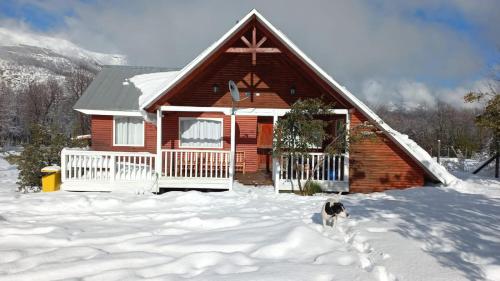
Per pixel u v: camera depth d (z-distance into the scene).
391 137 12.20
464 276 4.57
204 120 14.61
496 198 10.38
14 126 49.34
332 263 5.23
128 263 5.33
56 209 9.06
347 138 11.86
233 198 10.43
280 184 11.97
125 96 16.53
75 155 11.68
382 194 11.45
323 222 6.82
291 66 14.03
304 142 11.28
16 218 7.99
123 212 8.77
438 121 54.31
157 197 10.39
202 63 12.16
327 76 11.77
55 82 62.50
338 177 12.09
